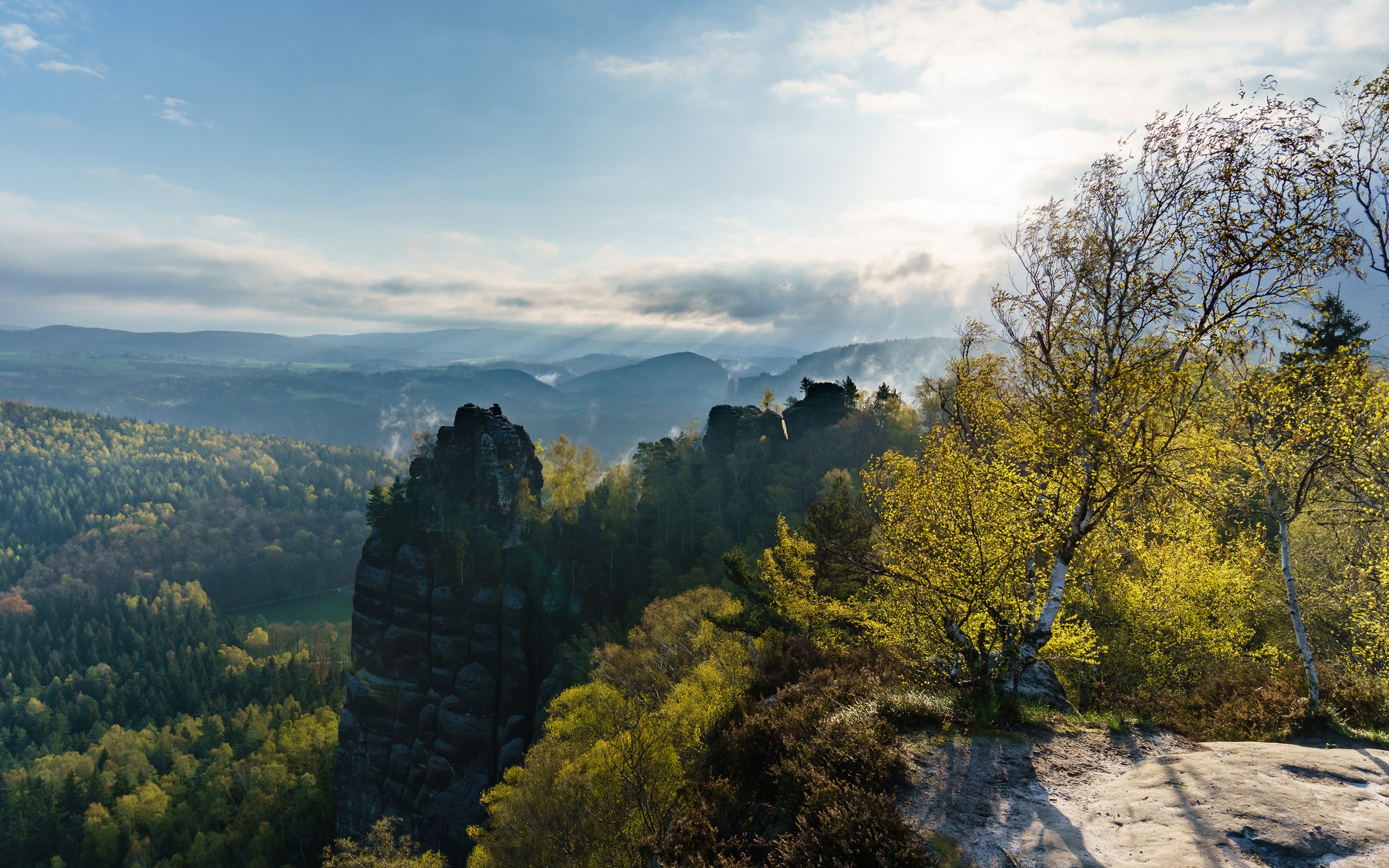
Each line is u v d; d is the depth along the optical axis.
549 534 79.94
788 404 131.12
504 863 29.47
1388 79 12.53
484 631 68.81
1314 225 10.86
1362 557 20.41
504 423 78.56
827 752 11.26
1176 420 12.31
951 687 14.34
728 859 9.83
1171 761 10.97
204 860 75.25
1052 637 15.59
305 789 82.88
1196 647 21.44
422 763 67.31
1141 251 12.72
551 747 32.44
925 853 8.41
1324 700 13.59
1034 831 8.90
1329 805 8.89
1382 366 14.48
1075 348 13.77
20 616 182.50
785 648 23.97
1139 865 7.83
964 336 16.58
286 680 132.88
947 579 14.84
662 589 73.00
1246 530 22.72
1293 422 14.88
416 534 71.19
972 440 16.05
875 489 17.53
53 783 95.25
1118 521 15.43
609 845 22.59
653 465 101.25
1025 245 14.64
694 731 23.92
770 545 80.06
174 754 106.06
